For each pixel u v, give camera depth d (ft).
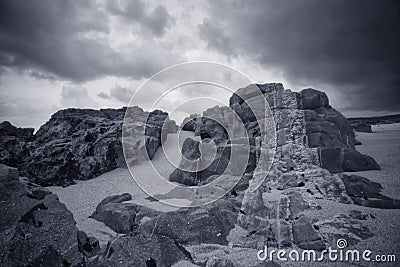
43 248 23.49
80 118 85.10
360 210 33.91
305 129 56.80
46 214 26.81
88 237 28.40
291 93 65.51
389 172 47.96
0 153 62.54
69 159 63.93
